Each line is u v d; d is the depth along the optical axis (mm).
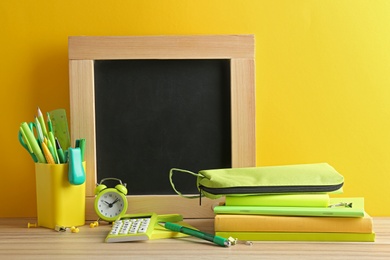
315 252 1084
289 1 1462
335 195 1479
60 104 1471
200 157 1428
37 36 1463
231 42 1414
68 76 1468
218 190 1220
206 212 1427
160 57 1412
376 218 1437
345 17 1463
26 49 1464
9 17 1460
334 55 1468
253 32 1466
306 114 1474
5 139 1475
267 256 1059
